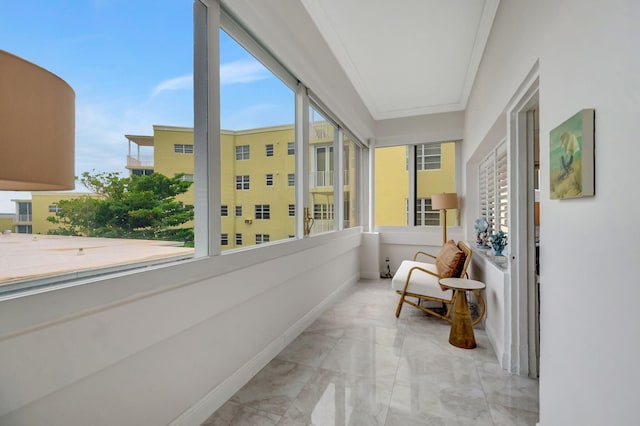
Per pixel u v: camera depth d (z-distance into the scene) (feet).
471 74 11.27
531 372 6.72
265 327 7.19
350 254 14.53
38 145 1.87
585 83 3.37
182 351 4.81
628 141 2.65
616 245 2.84
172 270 4.39
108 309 3.55
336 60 10.30
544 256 4.53
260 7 5.96
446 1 7.62
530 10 5.08
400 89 12.95
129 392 3.95
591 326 3.28
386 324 9.74
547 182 4.43
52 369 3.01
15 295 2.81
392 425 5.12
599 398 3.13
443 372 6.86
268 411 5.47
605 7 2.98
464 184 14.78
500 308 7.43
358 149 15.98
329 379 6.54
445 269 9.80
